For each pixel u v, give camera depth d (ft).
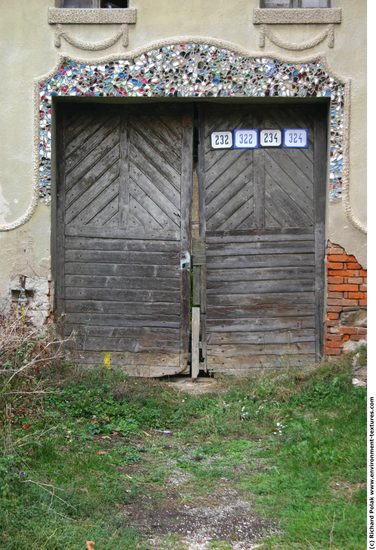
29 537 13.69
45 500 14.97
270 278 25.80
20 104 24.75
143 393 23.30
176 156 25.85
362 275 25.03
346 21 24.61
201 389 24.89
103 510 15.43
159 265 25.82
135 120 25.79
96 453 18.47
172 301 25.85
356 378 23.61
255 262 25.82
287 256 25.79
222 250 25.86
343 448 18.58
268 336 25.79
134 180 25.88
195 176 25.94
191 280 25.89
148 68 24.58
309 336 25.72
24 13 24.62
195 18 24.50
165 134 25.82
